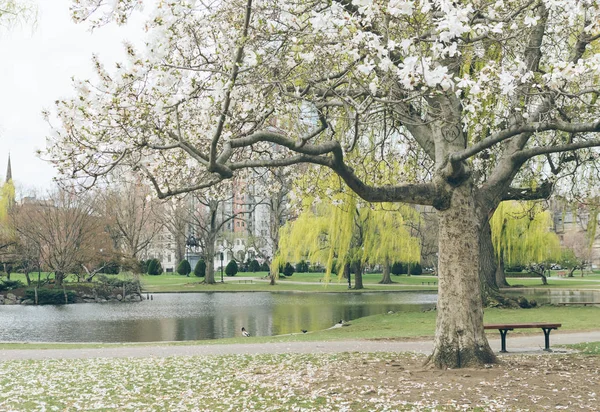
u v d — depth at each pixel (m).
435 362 10.70
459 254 10.72
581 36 10.52
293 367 11.56
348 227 26.20
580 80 10.62
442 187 10.66
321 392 9.04
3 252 46.66
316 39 9.06
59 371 11.97
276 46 9.42
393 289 50.56
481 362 10.62
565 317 22.66
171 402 8.84
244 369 11.65
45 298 40.84
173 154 11.05
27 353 15.75
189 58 9.65
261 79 9.30
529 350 14.31
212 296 46.66
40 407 8.59
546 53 15.38
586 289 46.00
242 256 97.25
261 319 28.70
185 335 23.45
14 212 50.41
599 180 22.28
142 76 8.47
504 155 11.80
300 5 9.57
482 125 14.05
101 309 35.78
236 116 10.25
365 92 9.18
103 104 8.52
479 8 9.30
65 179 9.03
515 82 9.39
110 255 46.78
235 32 9.17
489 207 11.20
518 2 10.21
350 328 21.62
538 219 42.22
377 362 11.77
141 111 8.60
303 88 10.56
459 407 7.94
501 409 7.80
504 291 44.56
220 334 23.59
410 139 17.02
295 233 45.34
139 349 16.52
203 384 10.20
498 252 40.00
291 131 12.05
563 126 8.55
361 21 8.04
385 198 10.39
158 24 8.08
